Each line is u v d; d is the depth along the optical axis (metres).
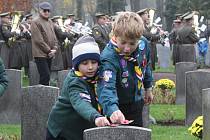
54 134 6.12
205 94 9.18
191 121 12.30
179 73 15.35
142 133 5.57
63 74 11.65
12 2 33.56
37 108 9.05
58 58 18.47
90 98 5.94
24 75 22.12
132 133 5.59
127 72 6.24
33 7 36.28
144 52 6.38
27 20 21.61
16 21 20.47
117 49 6.15
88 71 5.94
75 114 6.03
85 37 6.05
